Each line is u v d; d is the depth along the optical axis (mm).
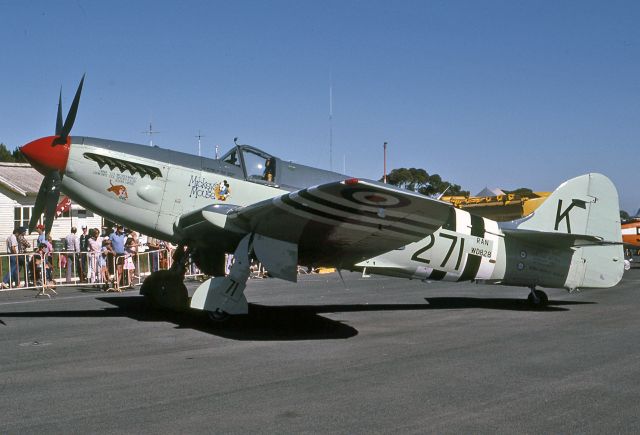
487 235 9414
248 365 5340
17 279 12695
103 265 13430
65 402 4156
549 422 3764
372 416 3865
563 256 9859
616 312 9078
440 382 4742
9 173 25406
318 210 6969
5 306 9523
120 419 3787
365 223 7305
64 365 5316
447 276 9359
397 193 6250
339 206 6812
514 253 9617
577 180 10094
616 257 10125
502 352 5961
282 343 6441
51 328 7320
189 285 13586
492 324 7875
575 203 10055
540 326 7688
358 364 5398
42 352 5879
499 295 11477
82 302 10062
